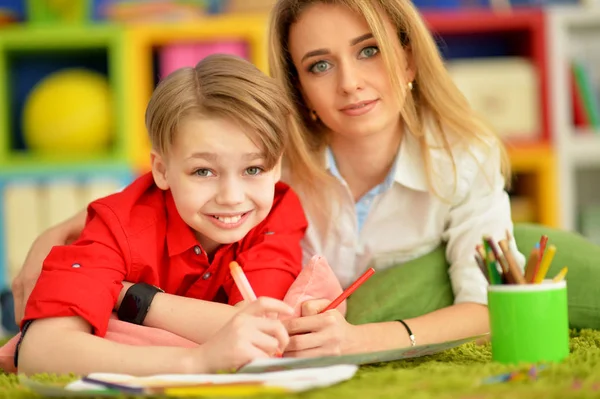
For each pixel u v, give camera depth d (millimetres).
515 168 2922
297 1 1353
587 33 3070
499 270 1112
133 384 882
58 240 1452
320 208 1523
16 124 3246
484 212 1471
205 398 827
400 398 819
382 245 1551
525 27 2957
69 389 875
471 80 2895
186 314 1134
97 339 1035
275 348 986
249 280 1248
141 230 1205
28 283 1395
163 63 2912
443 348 1059
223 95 1112
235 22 2857
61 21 3016
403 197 1509
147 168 2863
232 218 1154
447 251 1493
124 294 1154
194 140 1113
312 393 850
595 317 1437
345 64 1326
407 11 1401
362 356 981
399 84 1355
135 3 2920
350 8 1320
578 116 2961
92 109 2891
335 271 1580
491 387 860
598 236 2949
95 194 2852
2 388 977
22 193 2865
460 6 3178
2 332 2268
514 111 2898
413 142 1496
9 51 3094
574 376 917
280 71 1435
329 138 1504
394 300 1428
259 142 1125
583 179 3283
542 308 1005
